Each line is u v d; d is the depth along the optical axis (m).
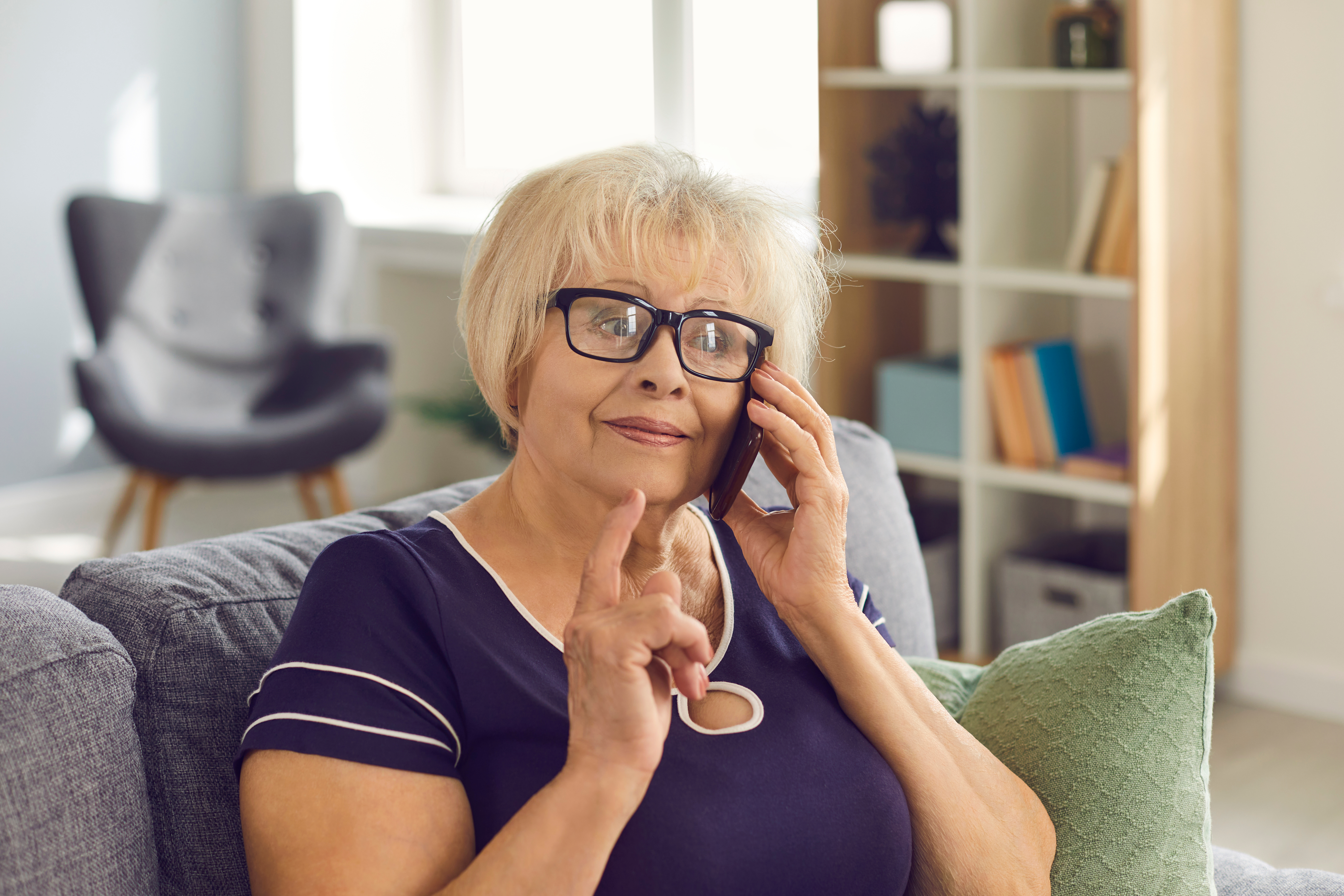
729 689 1.02
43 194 4.19
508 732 0.93
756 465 1.43
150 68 4.41
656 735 0.82
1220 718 2.82
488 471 4.72
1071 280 2.66
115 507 4.00
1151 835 1.06
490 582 0.99
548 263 0.99
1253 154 2.74
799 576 1.05
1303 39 2.64
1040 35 2.90
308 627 0.92
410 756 0.88
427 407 4.05
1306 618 2.82
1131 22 2.45
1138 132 2.48
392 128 4.59
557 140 4.28
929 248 3.01
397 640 0.92
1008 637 2.92
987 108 2.78
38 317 4.22
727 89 3.57
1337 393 2.71
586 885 0.81
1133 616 1.16
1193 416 2.70
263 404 3.84
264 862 0.85
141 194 4.43
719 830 0.91
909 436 3.01
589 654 0.83
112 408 3.39
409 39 4.53
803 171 3.61
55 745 0.85
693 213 1.00
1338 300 2.65
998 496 2.96
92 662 0.91
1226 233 2.73
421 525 1.04
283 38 4.58
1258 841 2.30
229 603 1.06
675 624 0.82
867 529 1.47
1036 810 1.06
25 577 3.71
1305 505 2.79
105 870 0.86
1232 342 2.79
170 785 0.99
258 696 0.92
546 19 4.24
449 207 4.53
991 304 2.86
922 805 1.03
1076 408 2.89
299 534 1.19
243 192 4.75
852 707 1.04
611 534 0.85
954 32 3.00
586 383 0.97
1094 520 3.18
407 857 0.85
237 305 3.93
